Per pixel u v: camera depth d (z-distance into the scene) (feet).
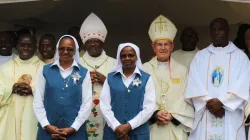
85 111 13.28
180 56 17.25
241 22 21.56
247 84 14.55
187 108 15.01
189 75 15.14
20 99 14.71
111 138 13.46
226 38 15.28
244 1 15.55
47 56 16.28
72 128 13.08
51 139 13.15
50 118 13.24
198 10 22.34
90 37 15.23
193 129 14.96
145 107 13.44
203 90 14.61
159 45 15.23
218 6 21.40
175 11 22.80
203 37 23.57
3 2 15.85
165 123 14.66
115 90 13.43
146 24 24.13
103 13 23.20
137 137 13.41
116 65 13.83
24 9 20.30
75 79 13.33
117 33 24.25
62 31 23.20
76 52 13.87
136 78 13.60
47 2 20.29
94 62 15.34
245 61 14.94
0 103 14.55
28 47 15.16
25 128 14.60
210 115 14.73
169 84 15.08
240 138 14.62
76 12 22.67
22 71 15.05
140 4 22.53
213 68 15.03
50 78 13.37
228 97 14.35
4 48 16.99
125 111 13.37
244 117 14.75
